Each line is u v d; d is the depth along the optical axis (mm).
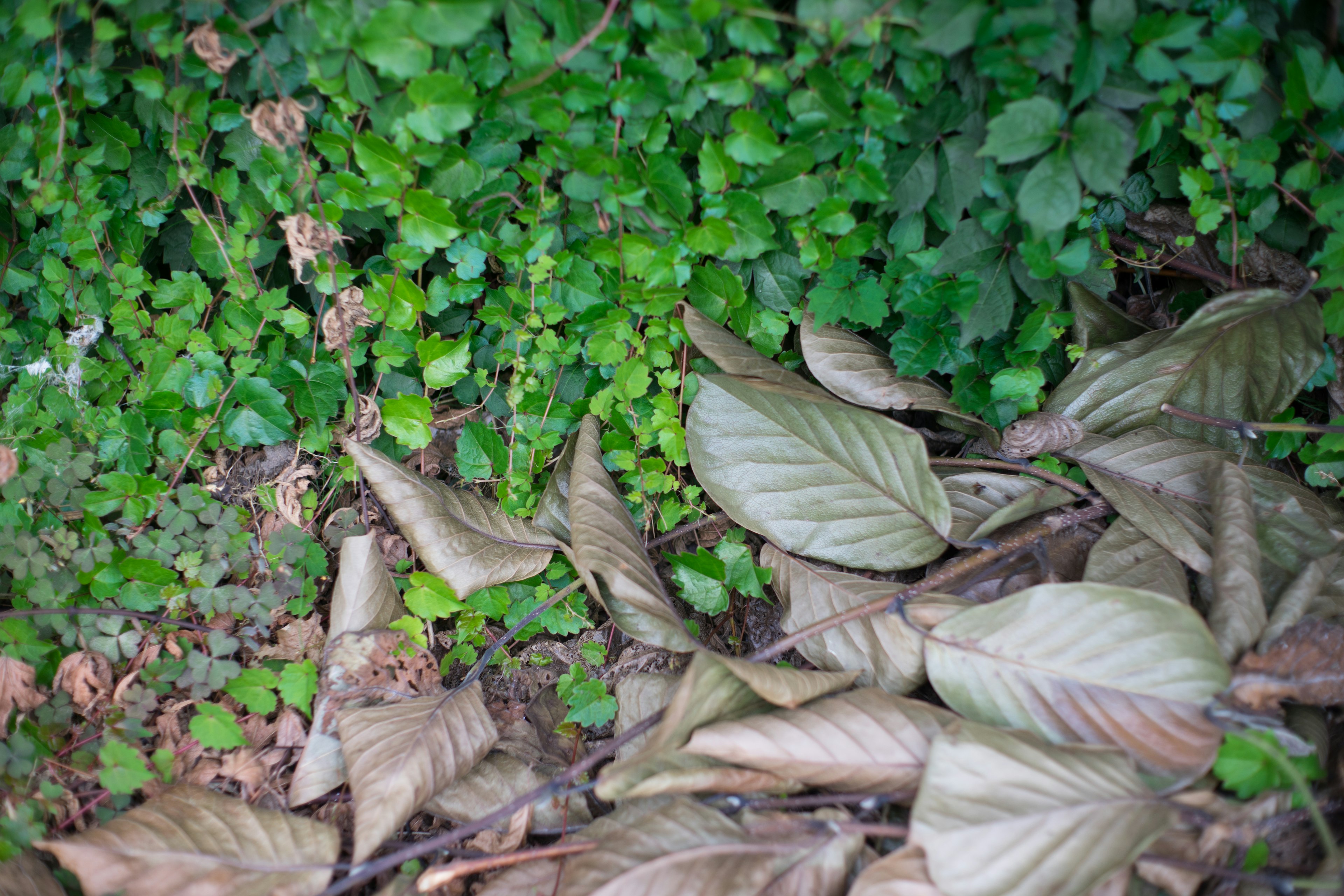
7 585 746
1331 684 622
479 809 680
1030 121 635
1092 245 737
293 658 728
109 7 665
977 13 614
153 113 700
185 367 734
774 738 629
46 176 701
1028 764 596
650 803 655
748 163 664
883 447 706
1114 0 618
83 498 713
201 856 621
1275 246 723
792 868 605
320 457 773
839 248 703
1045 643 636
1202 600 686
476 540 734
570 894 600
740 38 629
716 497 737
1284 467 765
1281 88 671
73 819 667
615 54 640
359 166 695
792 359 774
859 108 670
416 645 718
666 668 757
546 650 771
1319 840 601
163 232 754
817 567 732
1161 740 606
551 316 727
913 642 674
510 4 635
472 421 767
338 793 699
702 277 727
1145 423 752
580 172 679
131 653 702
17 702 682
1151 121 662
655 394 770
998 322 708
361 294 716
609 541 704
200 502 719
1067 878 564
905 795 627
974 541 699
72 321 753
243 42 664
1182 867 583
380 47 624
